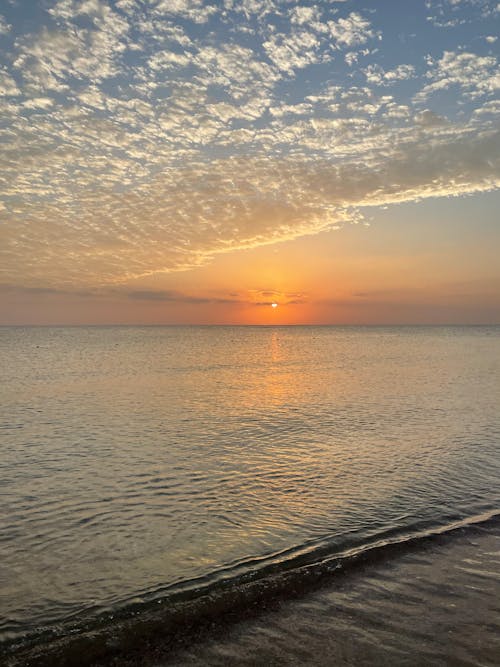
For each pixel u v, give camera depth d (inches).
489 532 338.0
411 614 239.3
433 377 1375.5
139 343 4033.0
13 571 288.8
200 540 330.6
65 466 509.4
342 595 256.8
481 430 676.1
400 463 515.5
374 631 225.5
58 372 1520.7
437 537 329.4
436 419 758.5
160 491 431.8
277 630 227.0
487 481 455.2
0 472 487.8
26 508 390.6
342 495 419.8
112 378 1358.3
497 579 274.2
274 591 262.1
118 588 268.5
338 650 211.8
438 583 269.0
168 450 574.9
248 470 494.0
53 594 263.0
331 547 316.5
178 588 267.3
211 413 820.6
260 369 1657.2
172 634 225.6
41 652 213.3
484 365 1761.8
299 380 1317.7
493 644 216.2
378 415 796.0
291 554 307.6
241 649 213.5
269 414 808.9
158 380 1314.0
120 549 317.7
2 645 218.7
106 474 481.7
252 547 319.3
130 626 232.4
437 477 467.5
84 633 226.8
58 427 705.6
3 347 3225.9
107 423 733.9
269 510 385.7
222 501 406.9
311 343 4126.5
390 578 274.4
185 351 2842.0
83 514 378.3
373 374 1472.7
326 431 676.7
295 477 470.9
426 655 208.1
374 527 349.7
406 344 3779.5
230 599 254.1
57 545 323.9
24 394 1040.8
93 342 4210.1
